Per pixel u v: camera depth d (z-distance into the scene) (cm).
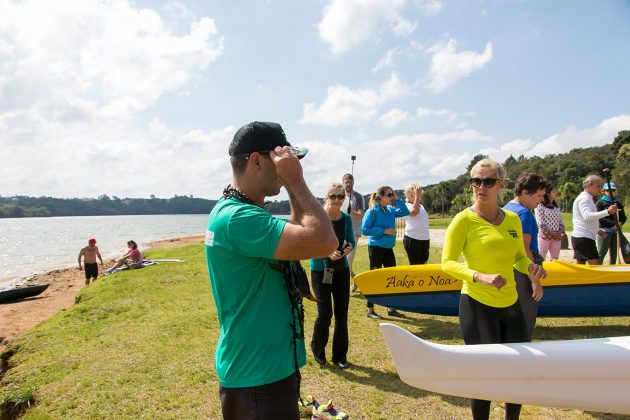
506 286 256
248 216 142
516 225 263
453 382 228
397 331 228
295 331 156
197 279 890
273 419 148
